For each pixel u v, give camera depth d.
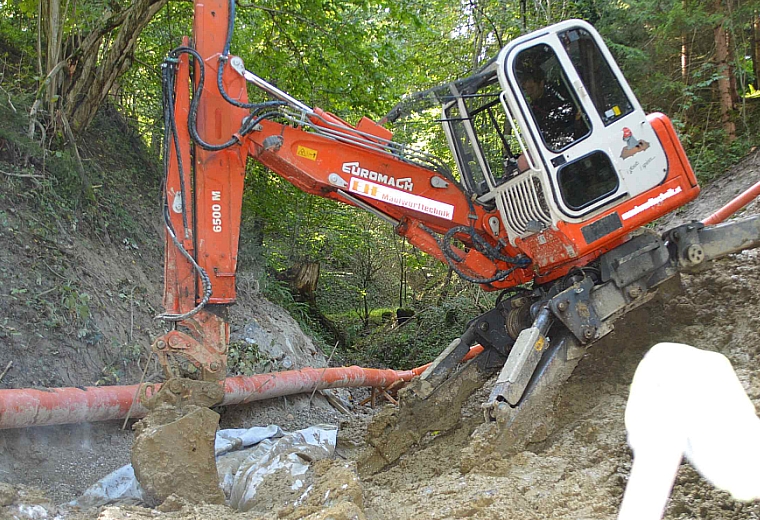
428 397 6.58
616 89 5.86
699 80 13.55
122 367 6.73
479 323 6.86
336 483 4.25
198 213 5.30
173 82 5.30
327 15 11.08
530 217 5.99
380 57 11.23
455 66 15.33
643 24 12.84
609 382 6.25
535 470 4.82
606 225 5.80
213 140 5.34
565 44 5.79
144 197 9.82
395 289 17.80
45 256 6.86
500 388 5.36
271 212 12.59
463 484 4.57
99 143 9.92
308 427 7.25
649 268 6.05
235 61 5.37
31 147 7.57
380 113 11.62
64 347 6.30
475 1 14.80
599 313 5.86
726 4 12.88
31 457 5.36
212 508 4.26
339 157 5.82
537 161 5.65
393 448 6.26
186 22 11.01
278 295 12.02
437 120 6.42
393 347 13.20
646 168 5.86
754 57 14.12
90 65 8.80
